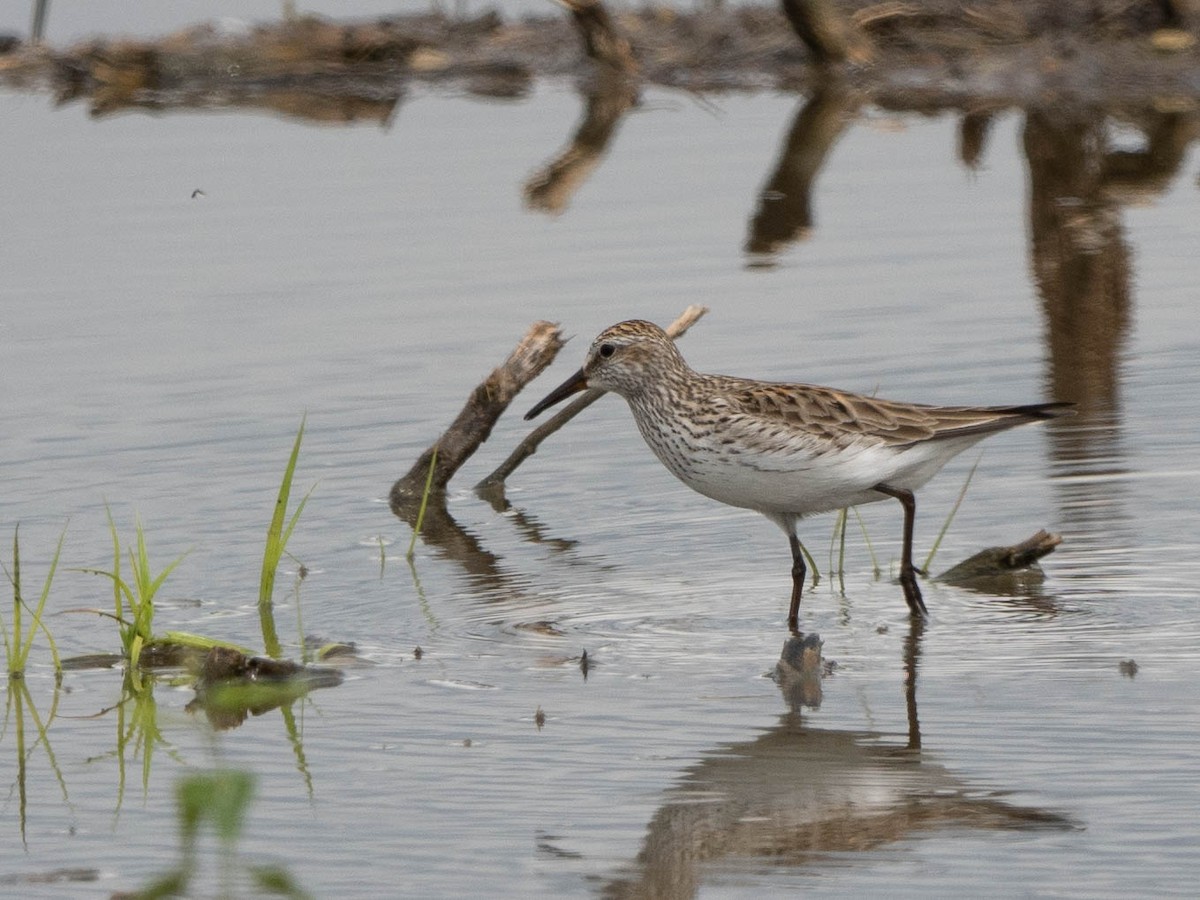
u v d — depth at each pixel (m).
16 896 8.24
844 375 16.59
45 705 10.73
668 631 11.73
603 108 27.02
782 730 9.95
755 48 29.03
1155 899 7.88
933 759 9.47
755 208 21.81
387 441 15.75
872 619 11.84
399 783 9.40
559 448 16.03
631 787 9.24
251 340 18.00
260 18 30.94
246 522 14.02
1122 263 19.53
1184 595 12.01
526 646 11.49
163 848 8.75
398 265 19.97
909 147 24.30
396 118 26.77
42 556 13.25
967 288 18.97
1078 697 10.27
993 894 7.99
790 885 8.15
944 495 14.39
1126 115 25.33
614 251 20.33
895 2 28.84
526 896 8.13
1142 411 15.77
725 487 12.18
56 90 29.05
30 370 17.31
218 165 23.97
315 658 11.30
